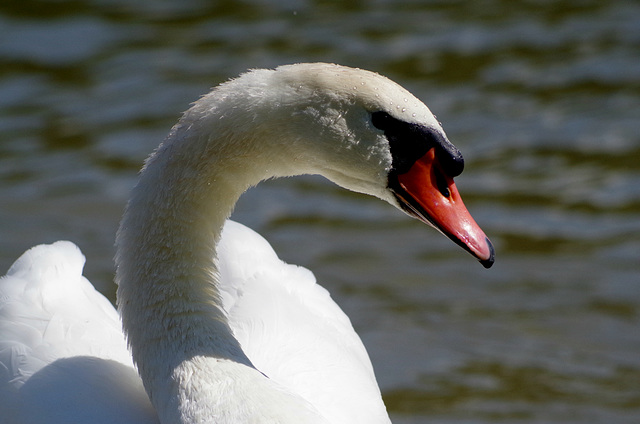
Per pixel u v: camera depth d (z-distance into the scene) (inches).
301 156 272.7
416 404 409.1
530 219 540.4
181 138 271.9
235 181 275.4
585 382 424.5
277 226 542.0
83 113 631.2
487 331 458.9
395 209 564.1
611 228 531.2
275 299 341.4
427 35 727.1
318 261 510.0
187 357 268.4
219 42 716.7
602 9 762.2
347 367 323.3
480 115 629.0
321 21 751.7
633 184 567.2
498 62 688.4
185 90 650.8
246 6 777.6
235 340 277.3
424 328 460.8
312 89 267.4
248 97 267.1
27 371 294.8
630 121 622.5
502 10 767.1
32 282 320.5
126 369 299.1
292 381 307.4
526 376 428.5
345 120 268.4
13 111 631.8
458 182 571.5
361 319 466.0
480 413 402.6
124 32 727.7
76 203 551.5
